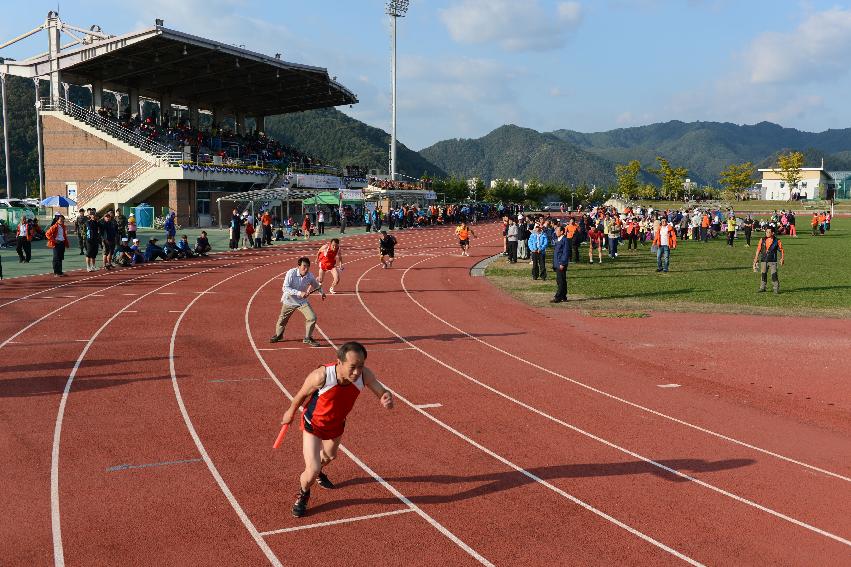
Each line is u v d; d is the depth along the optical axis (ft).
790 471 22.66
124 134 158.40
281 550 17.04
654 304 56.90
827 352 39.75
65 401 28.58
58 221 69.51
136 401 28.84
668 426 27.12
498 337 44.14
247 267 83.56
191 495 20.04
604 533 18.21
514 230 94.22
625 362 37.63
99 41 153.38
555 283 71.77
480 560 16.72
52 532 17.69
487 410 28.91
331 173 223.10
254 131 248.93
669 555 17.08
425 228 184.85
